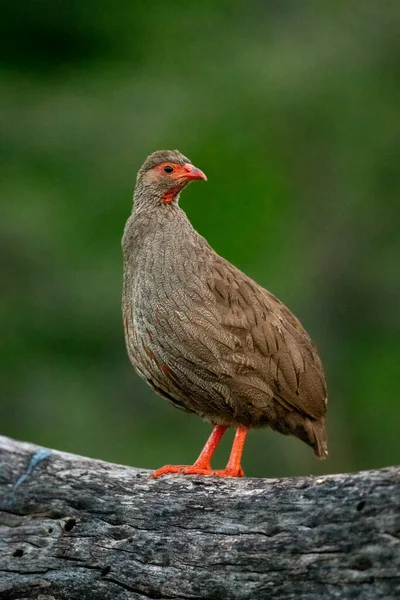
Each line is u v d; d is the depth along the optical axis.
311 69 19.33
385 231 19.41
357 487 6.47
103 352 18.06
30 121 19.17
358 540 6.38
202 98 19.28
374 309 19.23
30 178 19.05
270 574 6.64
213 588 6.78
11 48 19.95
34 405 17.75
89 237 18.67
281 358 8.26
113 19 20.16
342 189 19.39
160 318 8.12
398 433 18.92
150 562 6.94
